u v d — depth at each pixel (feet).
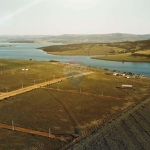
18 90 245.45
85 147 133.80
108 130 157.07
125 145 138.51
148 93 257.14
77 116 180.04
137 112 194.18
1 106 193.26
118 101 223.92
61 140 139.54
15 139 137.39
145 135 152.25
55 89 256.93
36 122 164.04
